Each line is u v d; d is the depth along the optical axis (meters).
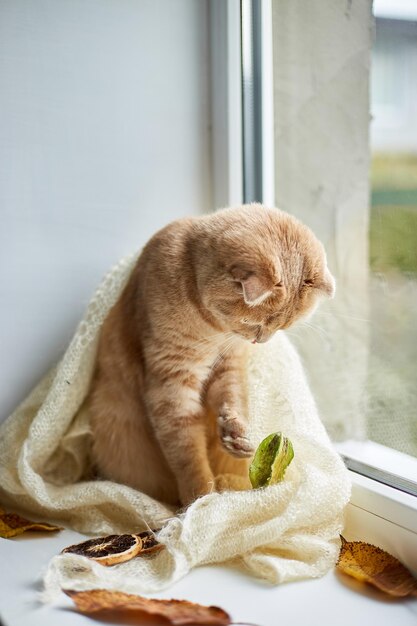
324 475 0.83
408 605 0.75
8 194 0.97
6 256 0.98
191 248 0.91
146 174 1.03
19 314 1.00
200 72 1.04
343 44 1.00
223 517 0.80
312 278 0.87
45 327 1.01
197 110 1.04
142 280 0.94
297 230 0.88
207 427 0.98
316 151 1.06
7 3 0.94
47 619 0.73
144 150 1.03
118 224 1.03
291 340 1.09
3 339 1.00
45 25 0.95
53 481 0.97
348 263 1.04
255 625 0.72
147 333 0.93
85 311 1.00
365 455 0.93
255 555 0.80
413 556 0.80
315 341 1.07
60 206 1.00
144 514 0.87
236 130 1.03
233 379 0.95
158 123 1.03
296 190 1.10
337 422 1.02
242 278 0.83
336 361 1.05
